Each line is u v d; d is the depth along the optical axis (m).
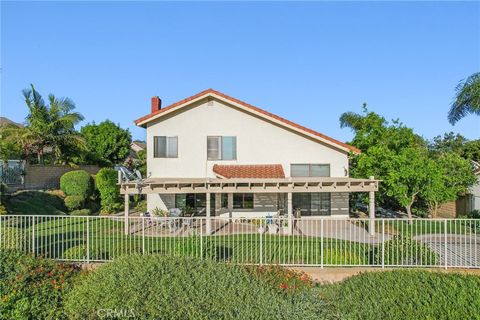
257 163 24.12
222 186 19.09
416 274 7.48
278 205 23.83
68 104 34.97
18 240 11.78
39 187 29.28
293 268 10.84
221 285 7.23
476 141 45.31
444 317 5.78
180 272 7.46
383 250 10.99
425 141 48.19
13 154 29.72
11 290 7.88
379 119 30.28
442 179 22.70
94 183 29.38
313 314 6.52
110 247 12.91
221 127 24.08
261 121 24.19
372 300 6.38
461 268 10.93
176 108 23.56
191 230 16.45
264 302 6.86
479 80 20.12
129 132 51.28
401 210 29.00
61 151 34.09
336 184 19.19
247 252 12.54
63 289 8.05
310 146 24.22
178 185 18.97
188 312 6.21
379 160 24.34
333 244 14.48
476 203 26.53
